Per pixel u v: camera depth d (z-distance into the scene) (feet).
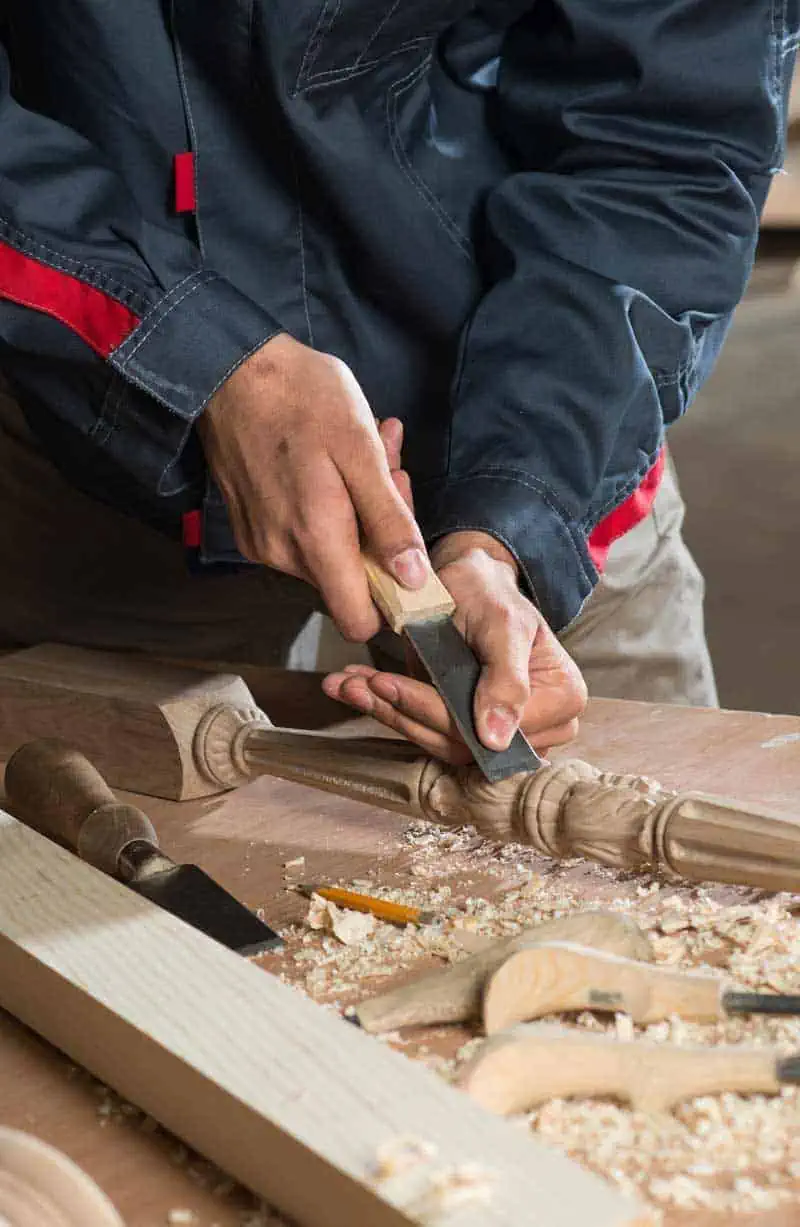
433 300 4.79
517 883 3.54
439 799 3.71
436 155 4.74
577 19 4.34
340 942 3.23
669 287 4.46
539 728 3.84
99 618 6.39
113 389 4.16
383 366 4.94
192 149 4.44
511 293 4.34
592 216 4.42
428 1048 2.76
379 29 4.31
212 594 6.32
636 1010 2.74
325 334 4.85
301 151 4.41
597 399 4.15
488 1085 2.43
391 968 3.11
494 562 3.87
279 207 4.63
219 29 4.21
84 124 4.44
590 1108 2.49
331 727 4.73
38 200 3.91
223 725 4.19
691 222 4.45
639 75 4.36
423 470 5.17
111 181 4.06
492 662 3.55
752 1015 2.75
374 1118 2.12
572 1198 1.90
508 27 4.77
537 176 4.50
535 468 4.08
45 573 6.28
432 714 3.60
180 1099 2.36
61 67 4.36
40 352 4.11
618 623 6.31
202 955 2.67
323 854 3.78
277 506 3.74
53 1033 2.74
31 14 4.30
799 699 11.19
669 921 3.21
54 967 2.65
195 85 4.38
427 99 4.74
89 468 5.05
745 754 4.21
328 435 3.67
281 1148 2.12
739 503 15.35
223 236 4.60
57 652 4.84
